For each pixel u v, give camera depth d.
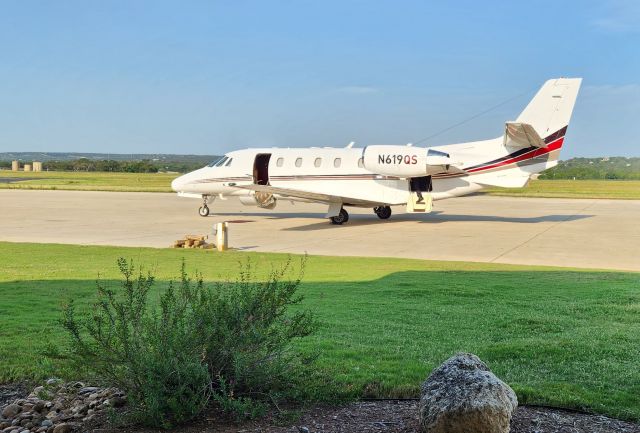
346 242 24.61
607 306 11.45
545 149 28.45
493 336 9.25
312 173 31.44
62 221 33.09
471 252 21.86
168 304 6.63
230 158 34.12
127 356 5.97
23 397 7.06
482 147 29.41
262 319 6.53
